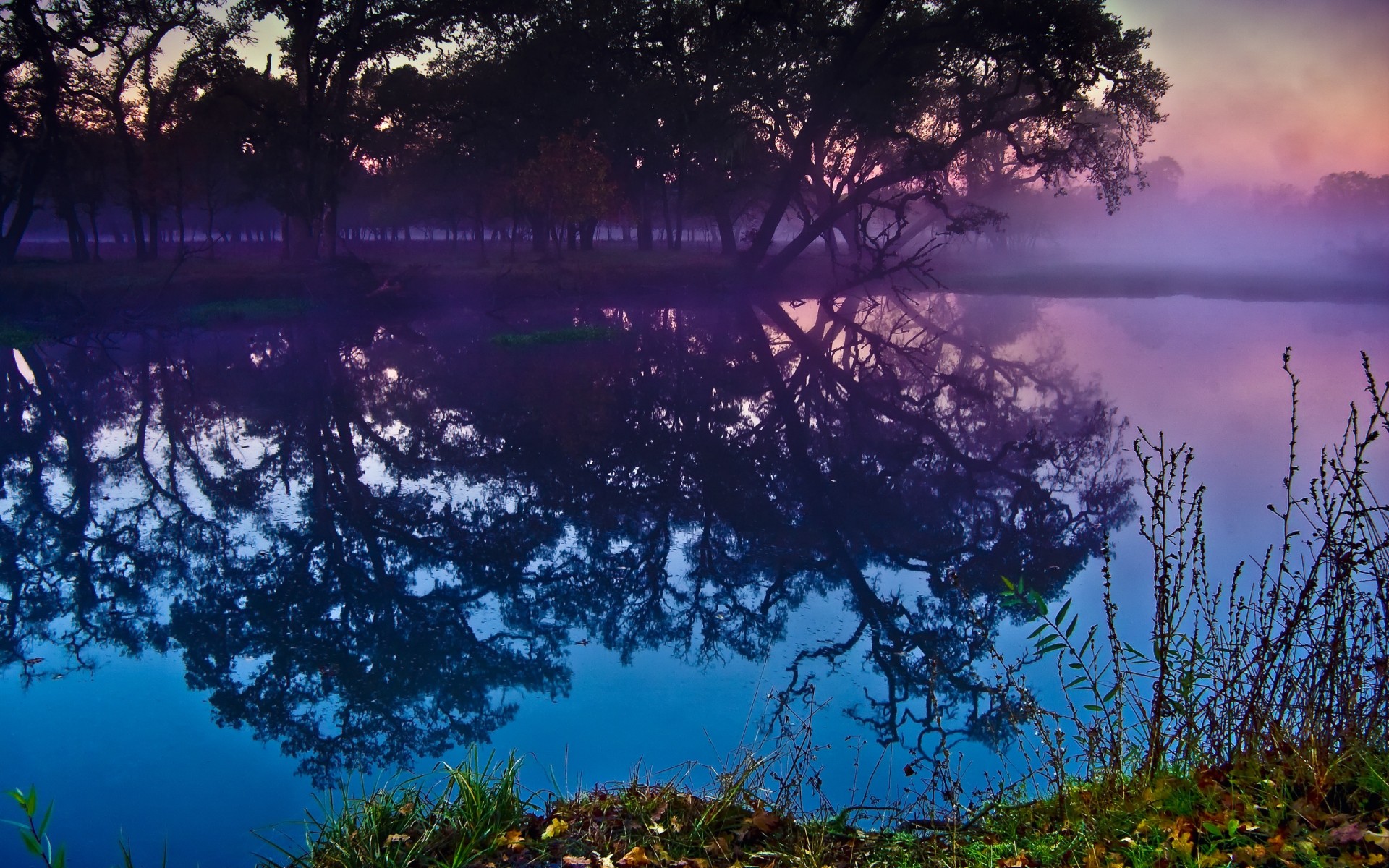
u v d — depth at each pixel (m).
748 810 4.72
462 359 28.78
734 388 24.11
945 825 4.54
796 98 43.16
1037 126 43.88
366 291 39.66
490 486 15.36
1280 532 11.02
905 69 39.72
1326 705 4.08
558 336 32.41
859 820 4.90
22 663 8.90
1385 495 11.69
